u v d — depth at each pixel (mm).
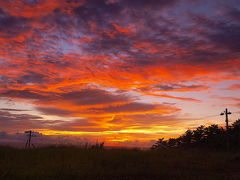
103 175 11250
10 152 16906
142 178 11102
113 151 19625
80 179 10305
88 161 14359
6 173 10164
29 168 11797
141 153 19141
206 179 10844
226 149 35219
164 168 13219
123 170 12266
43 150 19484
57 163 13234
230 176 11969
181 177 11188
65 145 23203
